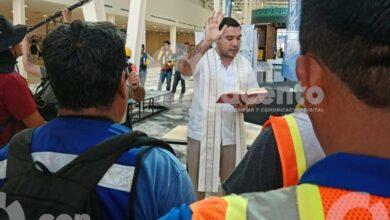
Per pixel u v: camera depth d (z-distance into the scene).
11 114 1.94
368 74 0.35
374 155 0.36
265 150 0.82
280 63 7.34
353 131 0.37
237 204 0.40
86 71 0.85
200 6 34.16
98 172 0.79
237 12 28.75
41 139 0.88
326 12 0.37
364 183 0.35
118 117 0.96
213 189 2.51
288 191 0.40
